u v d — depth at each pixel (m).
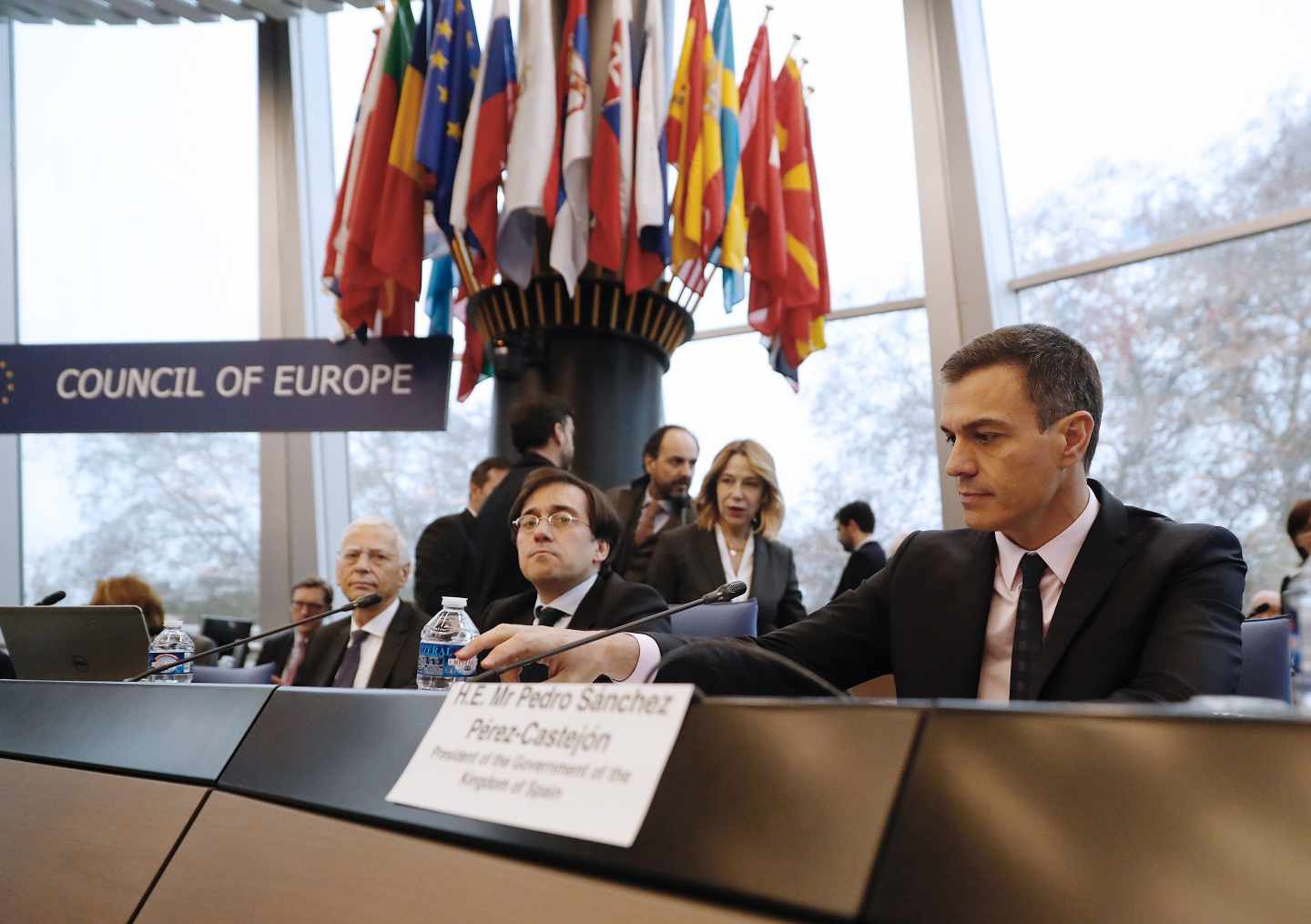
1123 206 4.26
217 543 5.80
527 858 0.64
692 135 3.65
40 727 1.15
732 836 0.57
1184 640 1.18
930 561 1.47
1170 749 0.48
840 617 1.54
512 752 0.68
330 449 5.76
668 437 3.36
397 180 3.80
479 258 3.75
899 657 1.43
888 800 0.53
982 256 4.43
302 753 0.86
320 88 5.88
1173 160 4.13
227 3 5.09
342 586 2.69
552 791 0.64
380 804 0.75
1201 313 4.00
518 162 3.53
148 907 0.83
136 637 2.03
